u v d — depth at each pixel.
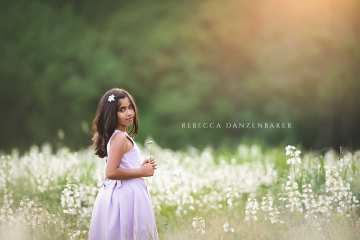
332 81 22.30
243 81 23.23
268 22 23.36
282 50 22.97
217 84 23.31
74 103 22.89
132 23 23.69
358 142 21.91
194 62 23.31
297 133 22.39
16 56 23.77
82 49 23.41
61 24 24.19
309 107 22.53
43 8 24.28
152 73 23.25
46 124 22.95
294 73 22.72
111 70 22.84
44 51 23.80
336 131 22.23
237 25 23.55
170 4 23.80
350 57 22.50
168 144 22.27
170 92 23.08
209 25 23.67
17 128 23.34
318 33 22.64
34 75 23.52
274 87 22.81
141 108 22.98
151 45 23.38
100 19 24.16
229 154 11.91
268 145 21.95
